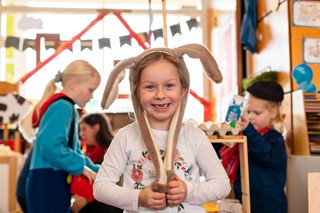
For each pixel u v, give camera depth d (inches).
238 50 110.9
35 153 58.9
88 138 81.0
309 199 47.7
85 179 60.0
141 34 100.2
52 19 138.0
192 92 116.3
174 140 38.9
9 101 101.0
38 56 103.7
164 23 42.8
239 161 61.0
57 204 57.1
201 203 38.5
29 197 57.4
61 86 65.4
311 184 47.7
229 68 122.1
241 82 109.9
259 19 102.1
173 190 36.4
